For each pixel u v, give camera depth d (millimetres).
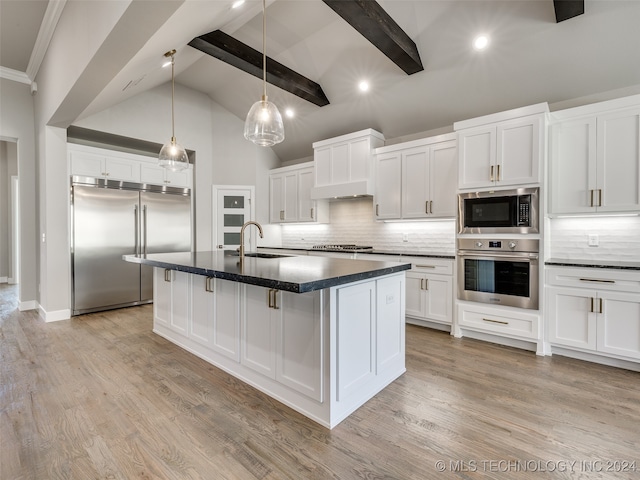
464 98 3662
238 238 5609
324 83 4227
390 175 4238
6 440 1729
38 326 3742
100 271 4359
